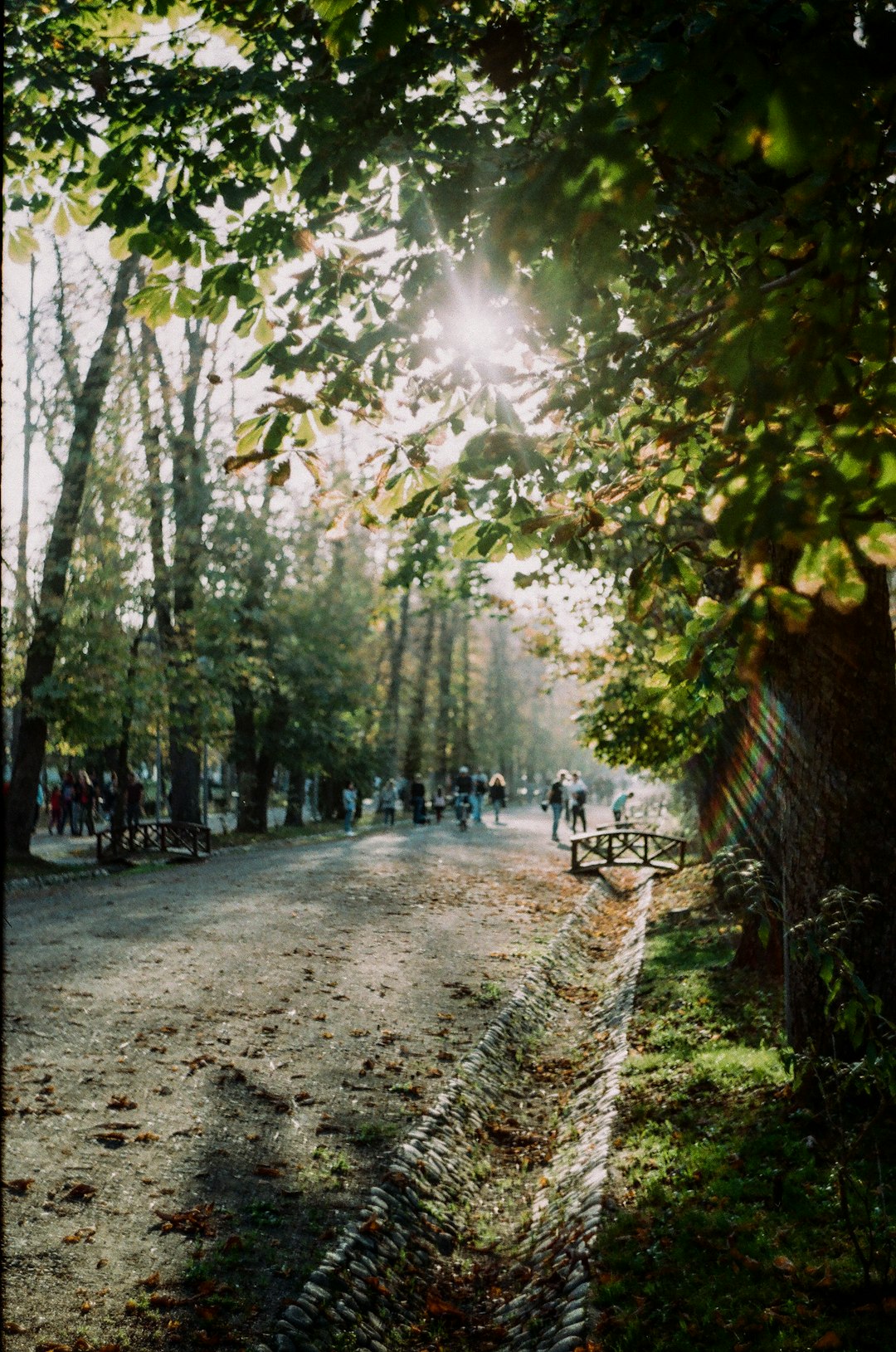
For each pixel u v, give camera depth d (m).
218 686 26.42
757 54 1.98
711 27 2.03
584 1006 12.26
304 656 30.97
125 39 6.10
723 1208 5.62
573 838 22.78
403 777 50.03
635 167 1.89
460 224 4.00
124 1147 6.97
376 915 16.25
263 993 11.01
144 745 31.38
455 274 3.50
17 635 20.84
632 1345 4.55
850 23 2.09
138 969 11.69
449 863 23.80
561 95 4.27
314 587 32.56
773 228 3.13
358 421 4.42
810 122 1.75
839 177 2.63
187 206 4.57
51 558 21.16
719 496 2.40
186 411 25.75
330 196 5.11
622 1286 5.05
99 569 21.38
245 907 16.31
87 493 22.16
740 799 12.34
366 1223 6.20
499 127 4.63
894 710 6.52
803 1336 4.34
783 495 2.29
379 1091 8.46
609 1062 9.09
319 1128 7.59
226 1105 7.87
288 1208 6.36
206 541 26.11
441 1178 7.16
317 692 31.77
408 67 4.07
